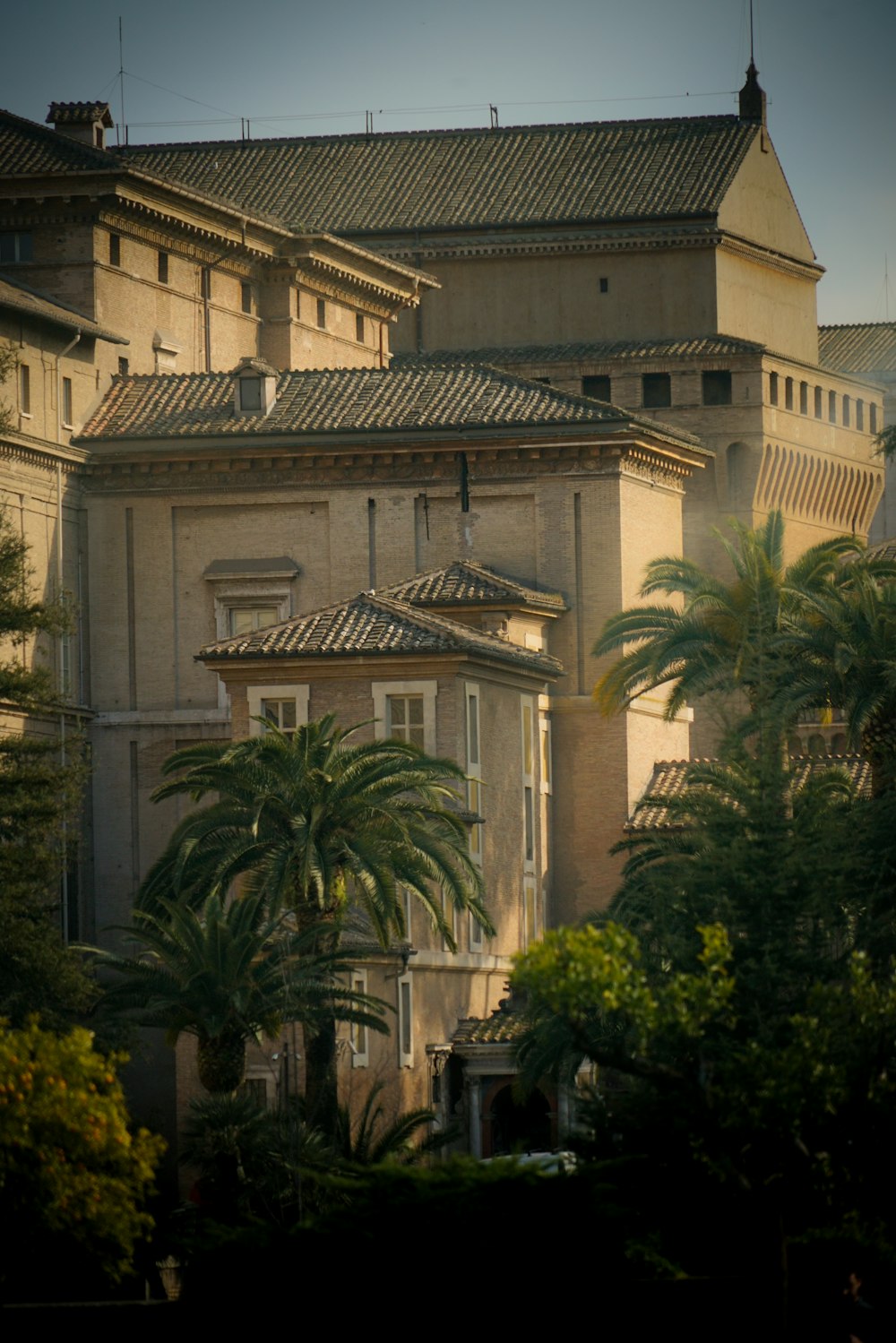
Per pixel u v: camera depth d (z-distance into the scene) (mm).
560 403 111938
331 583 111812
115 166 111000
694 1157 53312
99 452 111750
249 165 146125
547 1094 90875
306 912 80062
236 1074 77938
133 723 111750
